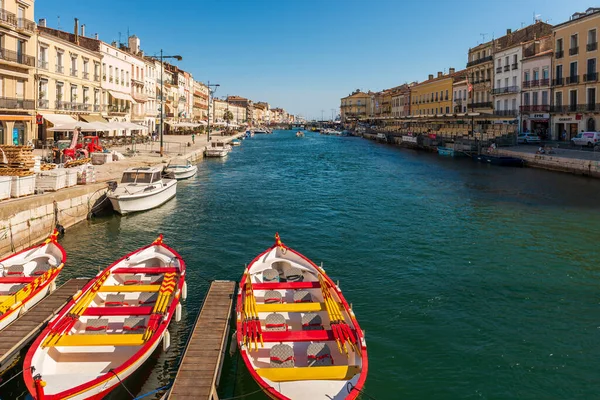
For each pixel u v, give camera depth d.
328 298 11.65
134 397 9.23
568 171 39.97
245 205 29.23
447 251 18.92
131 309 11.12
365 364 8.80
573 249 19.00
